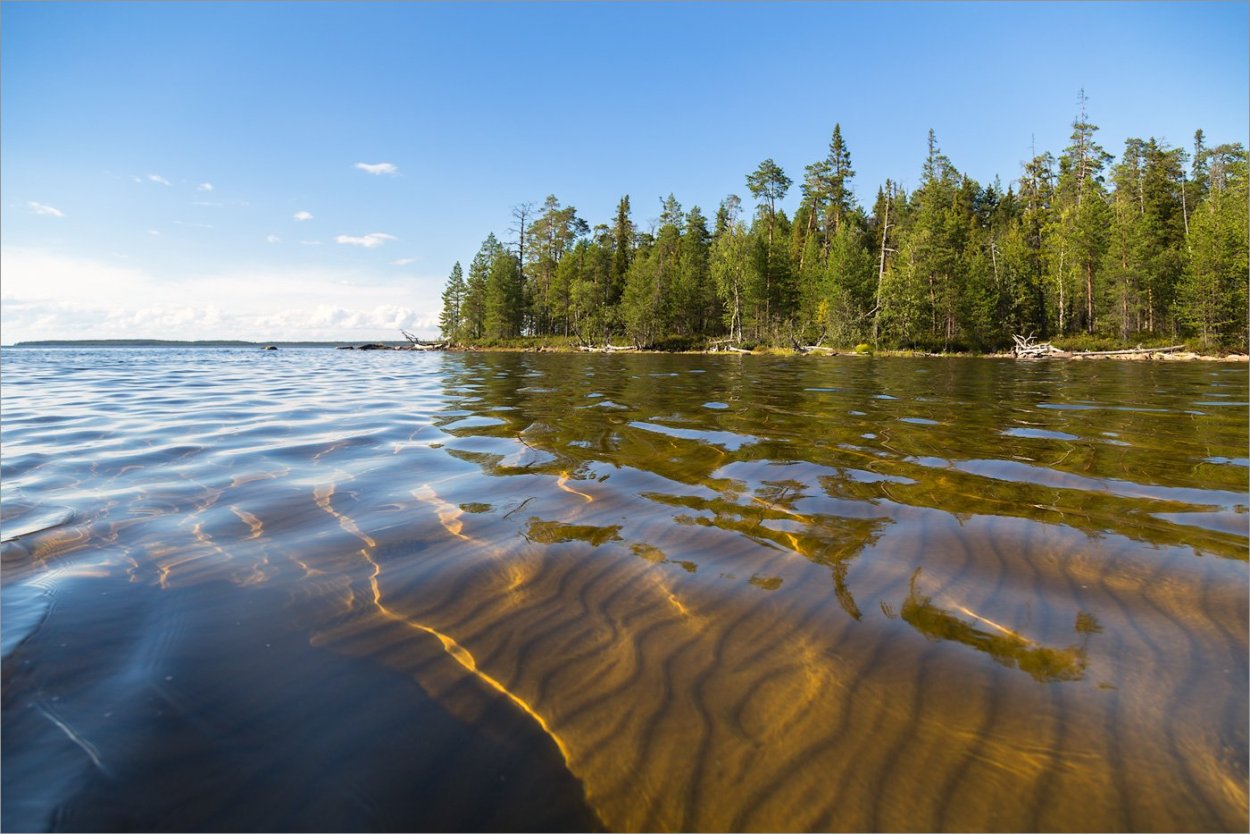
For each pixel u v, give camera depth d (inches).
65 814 41.6
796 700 53.5
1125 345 1286.9
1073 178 1943.9
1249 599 69.9
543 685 56.0
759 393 342.3
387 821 41.3
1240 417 231.1
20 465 147.0
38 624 66.4
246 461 151.2
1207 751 46.1
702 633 64.9
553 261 2459.4
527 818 41.6
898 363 902.4
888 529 96.7
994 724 49.9
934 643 62.1
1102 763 45.4
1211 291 1182.3
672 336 2042.3
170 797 42.9
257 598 73.2
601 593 74.7
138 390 380.2
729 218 2309.3
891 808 42.0
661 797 43.3
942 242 1536.7
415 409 264.8
